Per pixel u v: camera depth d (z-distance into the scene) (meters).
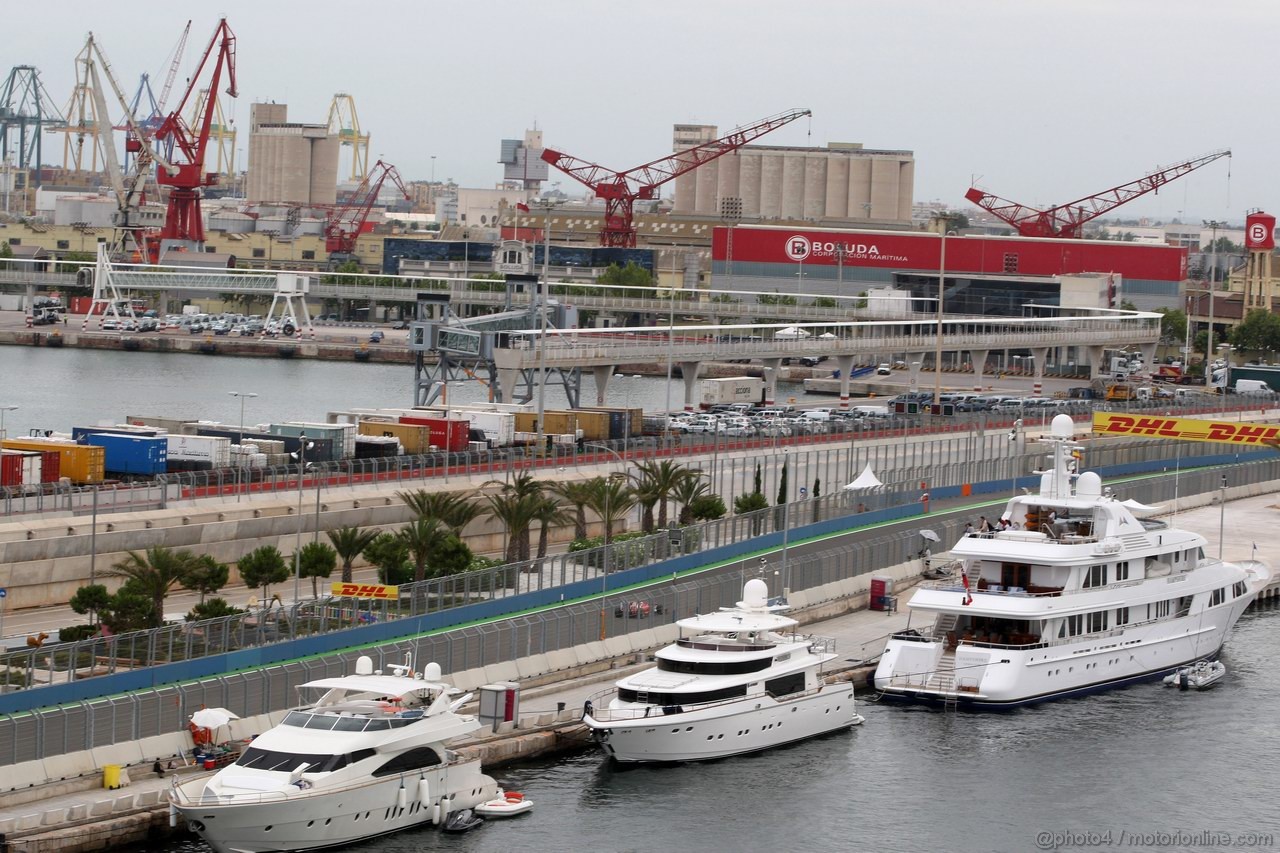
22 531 132.62
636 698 107.88
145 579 115.12
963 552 129.25
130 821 87.75
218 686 98.00
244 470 159.88
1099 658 128.88
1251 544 178.12
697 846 97.19
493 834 96.44
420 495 140.62
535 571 128.38
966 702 122.62
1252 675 136.12
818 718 115.00
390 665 99.25
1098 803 107.06
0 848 82.38
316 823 90.38
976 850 99.31
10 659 94.69
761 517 153.75
